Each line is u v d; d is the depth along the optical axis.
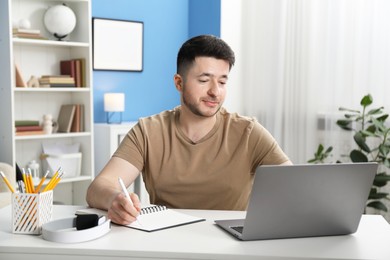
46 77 3.69
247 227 1.28
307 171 1.26
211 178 1.77
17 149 3.78
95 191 1.63
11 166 3.25
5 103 3.48
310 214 1.31
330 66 4.09
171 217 1.51
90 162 3.90
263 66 4.54
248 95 4.64
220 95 1.68
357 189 1.32
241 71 4.69
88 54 3.84
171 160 1.79
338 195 1.31
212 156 1.78
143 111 4.62
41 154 3.87
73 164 3.85
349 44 3.97
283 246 1.25
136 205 1.46
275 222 1.29
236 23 4.65
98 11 4.27
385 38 3.77
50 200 1.42
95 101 4.32
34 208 1.35
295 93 4.32
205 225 1.44
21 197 1.36
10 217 1.54
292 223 1.31
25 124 3.65
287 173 1.25
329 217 1.33
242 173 1.80
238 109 4.68
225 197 1.79
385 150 3.41
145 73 4.62
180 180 1.77
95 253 1.21
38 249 1.23
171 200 1.80
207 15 4.69
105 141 4.02
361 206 1.34
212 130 1.80
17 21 3.70
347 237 1.35
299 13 4.26
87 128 3.90
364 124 3.87
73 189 4.04
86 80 3.87
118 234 1.34
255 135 1.81
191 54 1.66
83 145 3.95
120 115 4.38
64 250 1.22
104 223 1.34
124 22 4.41
